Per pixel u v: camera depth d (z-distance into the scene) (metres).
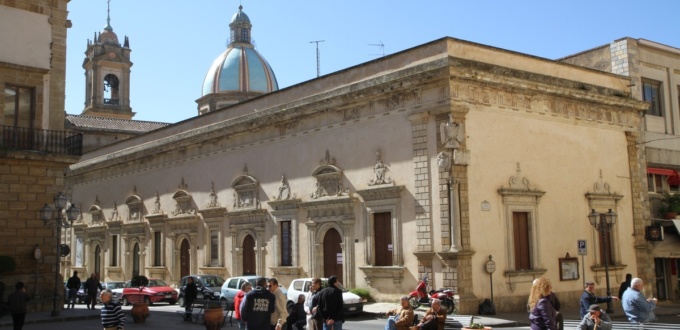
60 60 28.36
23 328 21.53
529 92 27.61
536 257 26.78
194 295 23.52
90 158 49.56
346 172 29.09
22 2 27.34
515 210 26.44
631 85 32.50
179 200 39.62
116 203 46.09
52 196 27.14
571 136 29.22
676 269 33.97
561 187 28.36
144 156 42.97
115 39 66.75
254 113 33.88
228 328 20.97
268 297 12.34
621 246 30.41
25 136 26.64
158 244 41.72
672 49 35.03
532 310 11.07
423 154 25.75
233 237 35.47
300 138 31.67
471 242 24.75
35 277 26.39
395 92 27.00
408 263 26.22
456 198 24.56
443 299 23.50
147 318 24.84
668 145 34.16
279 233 32.53
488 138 25.92
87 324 22.89
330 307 13.98
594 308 12.33
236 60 58.06
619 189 30.91
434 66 25.22
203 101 58.75
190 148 39.34
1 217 25.80
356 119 28.80
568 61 35.91
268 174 33.44
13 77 26.80
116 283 35.25
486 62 26.67
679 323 23.17
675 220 32.31
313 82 31.34
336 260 29.58
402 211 26.59
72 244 51.31
